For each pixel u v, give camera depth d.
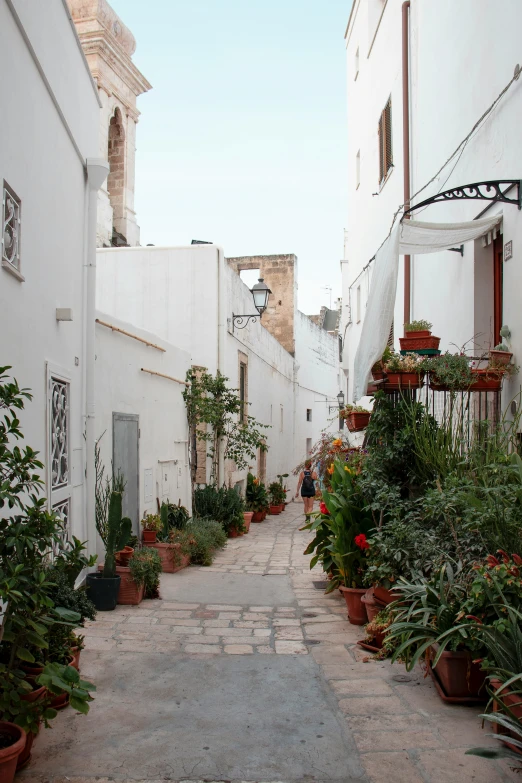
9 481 3.42
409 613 4.44
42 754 3.62
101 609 6.88
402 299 10.73
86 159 7.37
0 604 3.99
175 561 9.38
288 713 4.16
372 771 3.42
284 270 28.11
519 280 5.92
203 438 14.04
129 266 14.76
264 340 21.05
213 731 3.91
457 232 6.83
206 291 14.52
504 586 4.02
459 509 5.16
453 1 8.03
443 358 6.30
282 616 6.75
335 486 7.60
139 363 9.57
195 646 5.60
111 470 8.29
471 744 3.69
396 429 6.55
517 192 5.98
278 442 24.16
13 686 3.35
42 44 5.52
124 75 15.97
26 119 5.07
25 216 5.07
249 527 15.80
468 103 7.46
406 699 4.34
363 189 15.16
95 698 4.41
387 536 5.91
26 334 5.11
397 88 11.35
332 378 38.44
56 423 6.16
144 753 3.63
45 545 3.54
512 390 5.99
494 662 3.76
